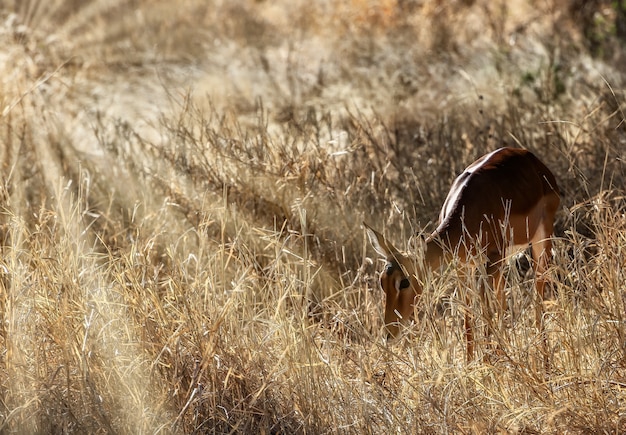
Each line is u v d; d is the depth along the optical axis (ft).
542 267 49.03
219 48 117.19
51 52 108.47
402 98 84.58
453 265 42.60
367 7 122.11
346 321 46.21
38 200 61.26
